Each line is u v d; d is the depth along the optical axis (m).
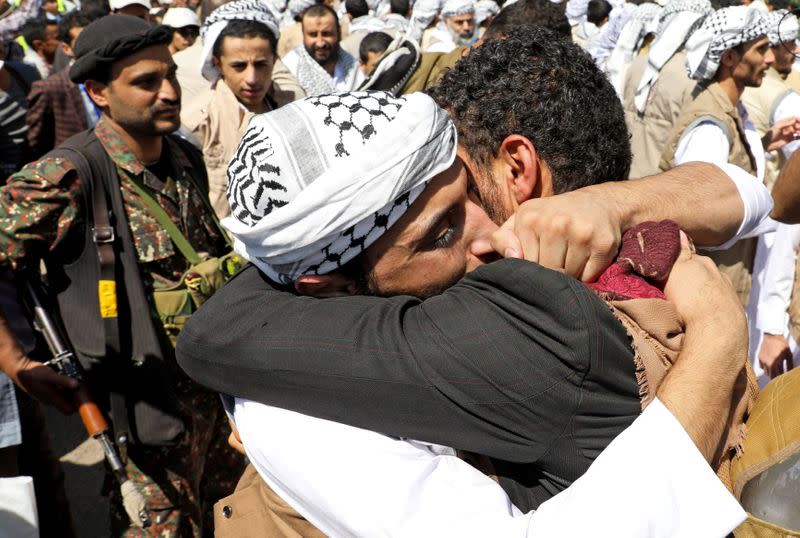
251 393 1.09
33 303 2.31
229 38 3.68
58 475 2.77
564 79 1.21
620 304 0.99
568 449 0.96
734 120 3.17
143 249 2.46
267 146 1.03
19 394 2.59
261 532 1.28
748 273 3.15
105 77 2.39
